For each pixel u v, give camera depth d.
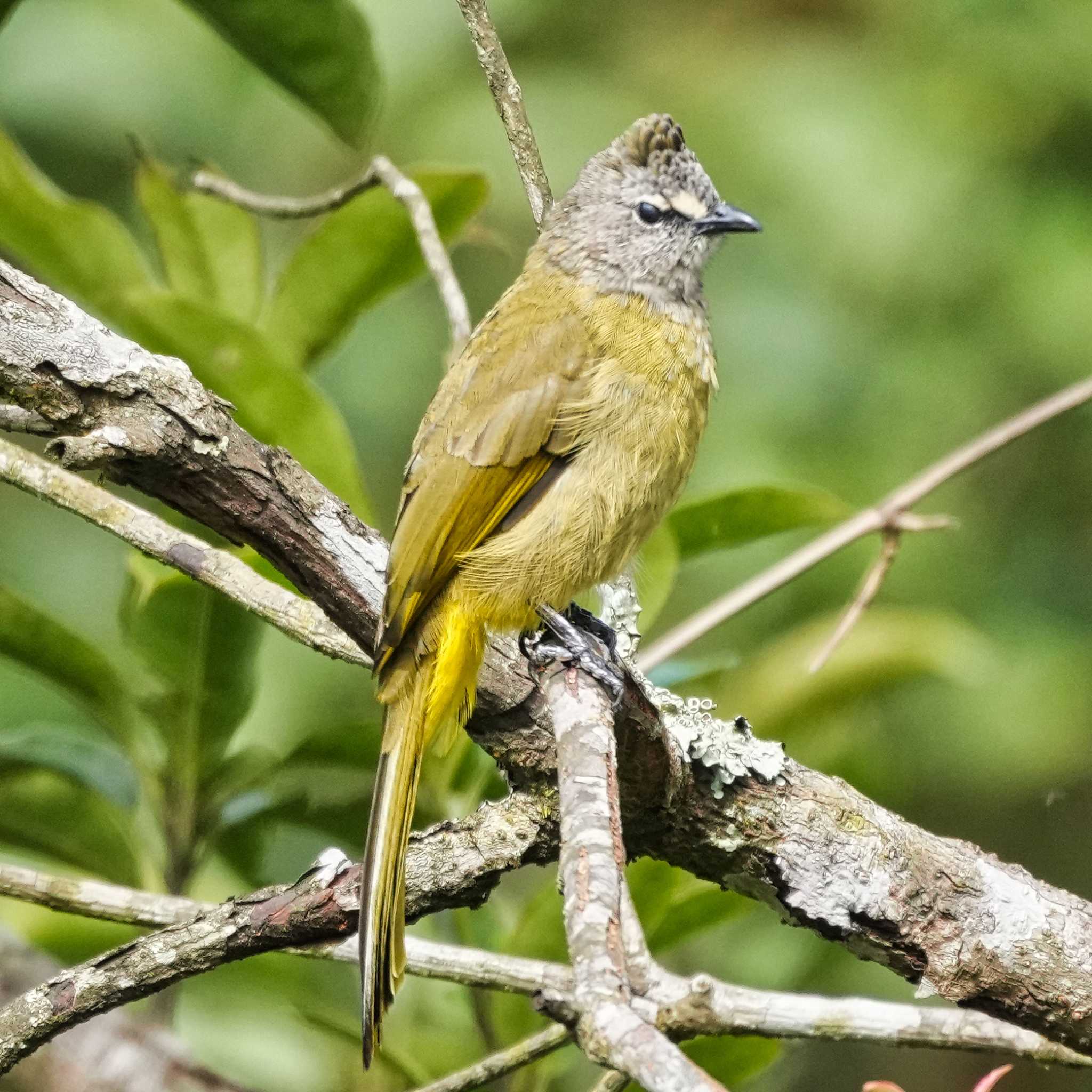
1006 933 6.99
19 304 6.17
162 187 9.43
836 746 9.62
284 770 8.49
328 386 14.32
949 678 13.71
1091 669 14.05
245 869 8.65
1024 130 14.77
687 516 9.09
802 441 14.23
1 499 13.89
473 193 9.50
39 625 8.09
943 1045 7.02
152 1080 8.26
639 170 8.34
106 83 14.73
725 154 14.89
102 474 6.46
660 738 6.68
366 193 9.18
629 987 4.45
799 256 14.64
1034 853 14.34
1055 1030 7.01
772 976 10.09
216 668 8.23
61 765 8.36
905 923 7.00
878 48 15.35
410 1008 9.07
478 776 8.48
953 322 14.51
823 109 14.91
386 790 6.78
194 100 14.85
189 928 6.66
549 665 6.70
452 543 7.47
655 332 8.01
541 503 7.62
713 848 7.04
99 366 6.21
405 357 14.47
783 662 9.74
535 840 6.88
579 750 5.68
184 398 6.35
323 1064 9.70
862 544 13.88
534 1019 8.20
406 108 14.95
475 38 8.68
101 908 7.07
